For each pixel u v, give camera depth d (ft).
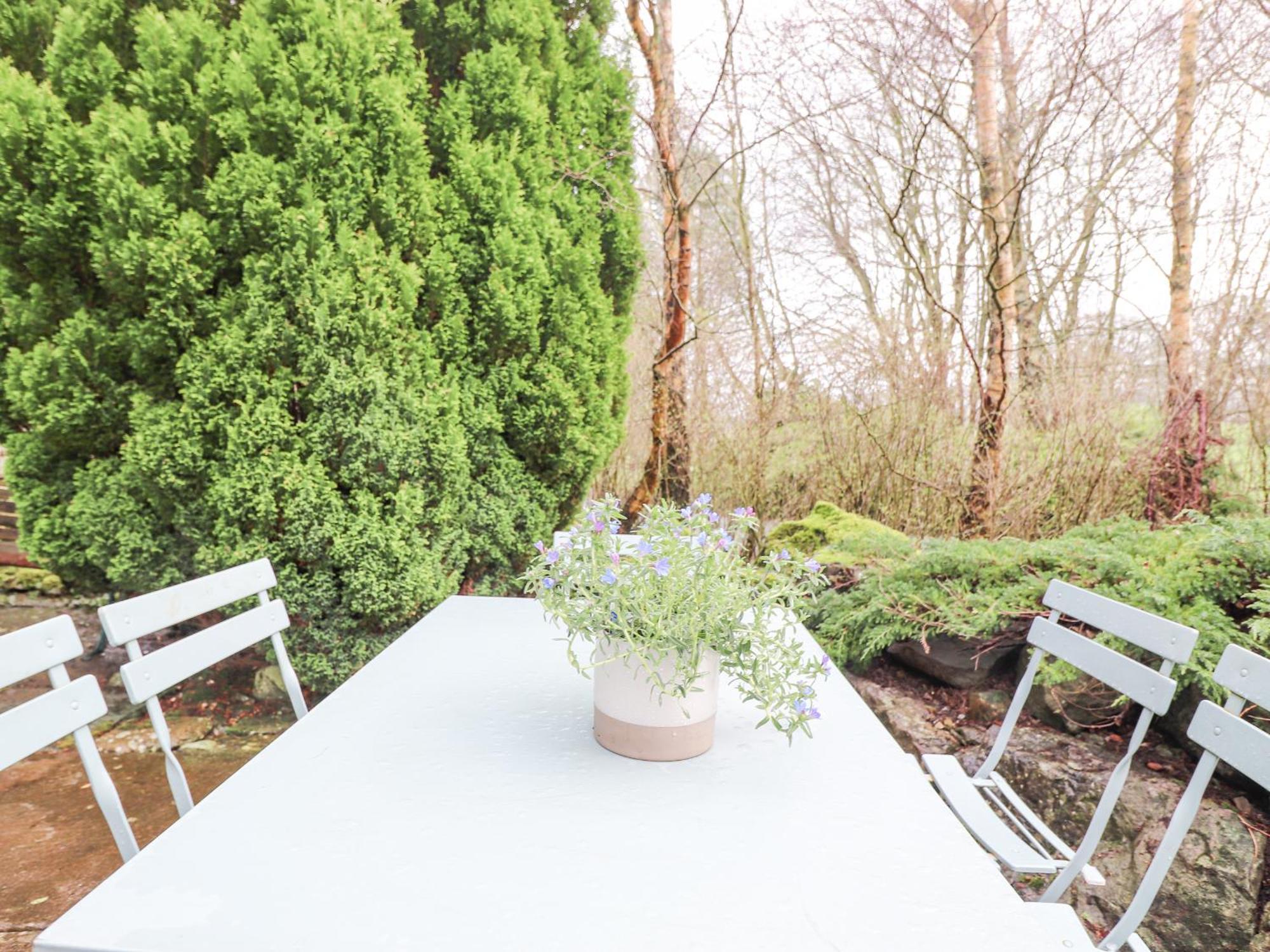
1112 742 8.00
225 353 8.82
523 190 10.76
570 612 3.67
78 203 8.73
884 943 2.34
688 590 3.56
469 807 3.09
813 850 2.86
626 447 16.37
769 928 2.40
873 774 3.51
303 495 8.97
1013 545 10.20
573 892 2.55
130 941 2.24
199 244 8.66
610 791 3.28
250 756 8.97
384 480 9.36
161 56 8.73
